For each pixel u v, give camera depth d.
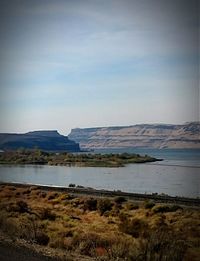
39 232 12.30
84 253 11.13
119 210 32.06
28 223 14.98
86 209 34.00
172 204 34.94
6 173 109.12
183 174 104.38
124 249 10.64
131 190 60.09
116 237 15.01
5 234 11.57
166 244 10.51
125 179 88.50
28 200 42.69
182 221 23.59
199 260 10.56
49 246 11.55
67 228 19.41
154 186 69.12
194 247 12.91
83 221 25.55
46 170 128.38
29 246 10.09
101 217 29.22
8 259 8.39
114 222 25.36
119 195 44.88
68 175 103.31
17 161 177.75
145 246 10.34
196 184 72.12
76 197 43.00
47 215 25.27
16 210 26.34
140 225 19.72
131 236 17.70
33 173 110.81
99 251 11.07
